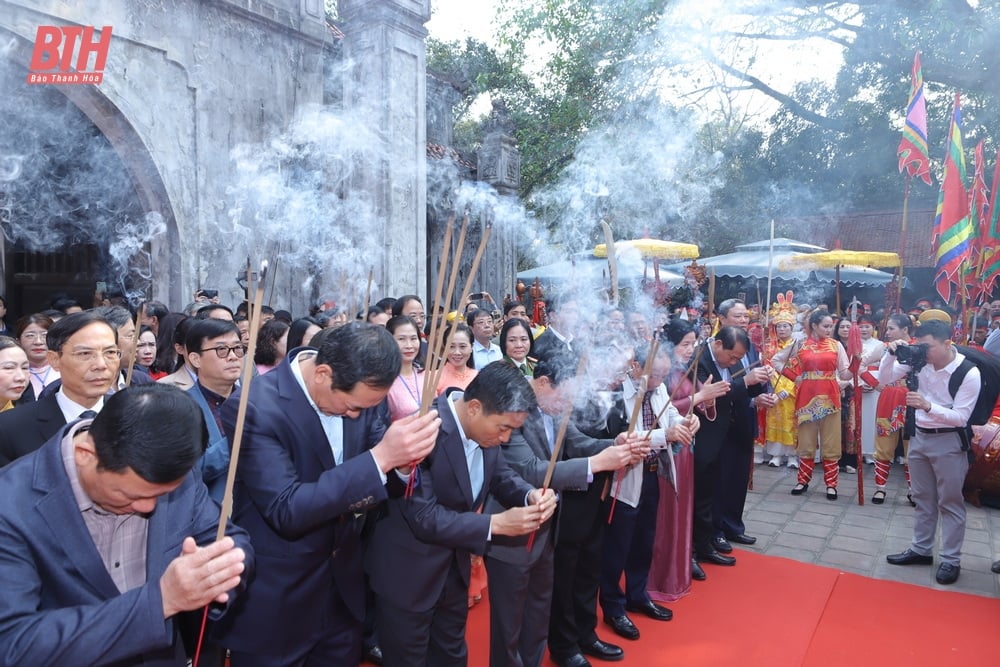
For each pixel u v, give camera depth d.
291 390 1.86
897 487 5.61
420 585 2.00
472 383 1.99
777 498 5.30
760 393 4.09
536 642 2.42
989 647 2.95
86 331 2.05
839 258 8.20
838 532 4.49
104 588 1.29
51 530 1.25
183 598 1.20
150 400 1.19
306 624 1.89
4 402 2.80
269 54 7.53
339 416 1.83
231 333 2.45
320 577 1.90
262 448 1.76
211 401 2.47
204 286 6.95
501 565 2.21
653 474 3.22
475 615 3.25
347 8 7.32
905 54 10.11
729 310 4.46
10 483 1.27
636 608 3.26
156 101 6.54
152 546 1.37
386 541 2.03
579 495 2.67
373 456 1.68
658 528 3.42
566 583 2.70
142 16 6.39
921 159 5.59
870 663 2.82
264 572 1.83
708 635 3.05
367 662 2.88
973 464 4.98
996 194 5.96
